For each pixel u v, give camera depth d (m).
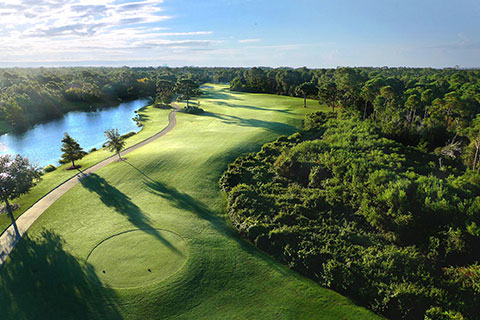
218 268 28.72
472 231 25.98
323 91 99.75
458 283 24.06
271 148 60.84
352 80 92.69
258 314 23.64
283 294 25.89
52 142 83.69
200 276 27.38
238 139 68.69
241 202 40.25
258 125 82.88
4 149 76.75
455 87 100.31
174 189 45.91
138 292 25.00
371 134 63.34
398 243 30.98
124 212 38.72
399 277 25.50
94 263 28.48
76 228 34.91
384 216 32.44
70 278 26.48
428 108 76.06
